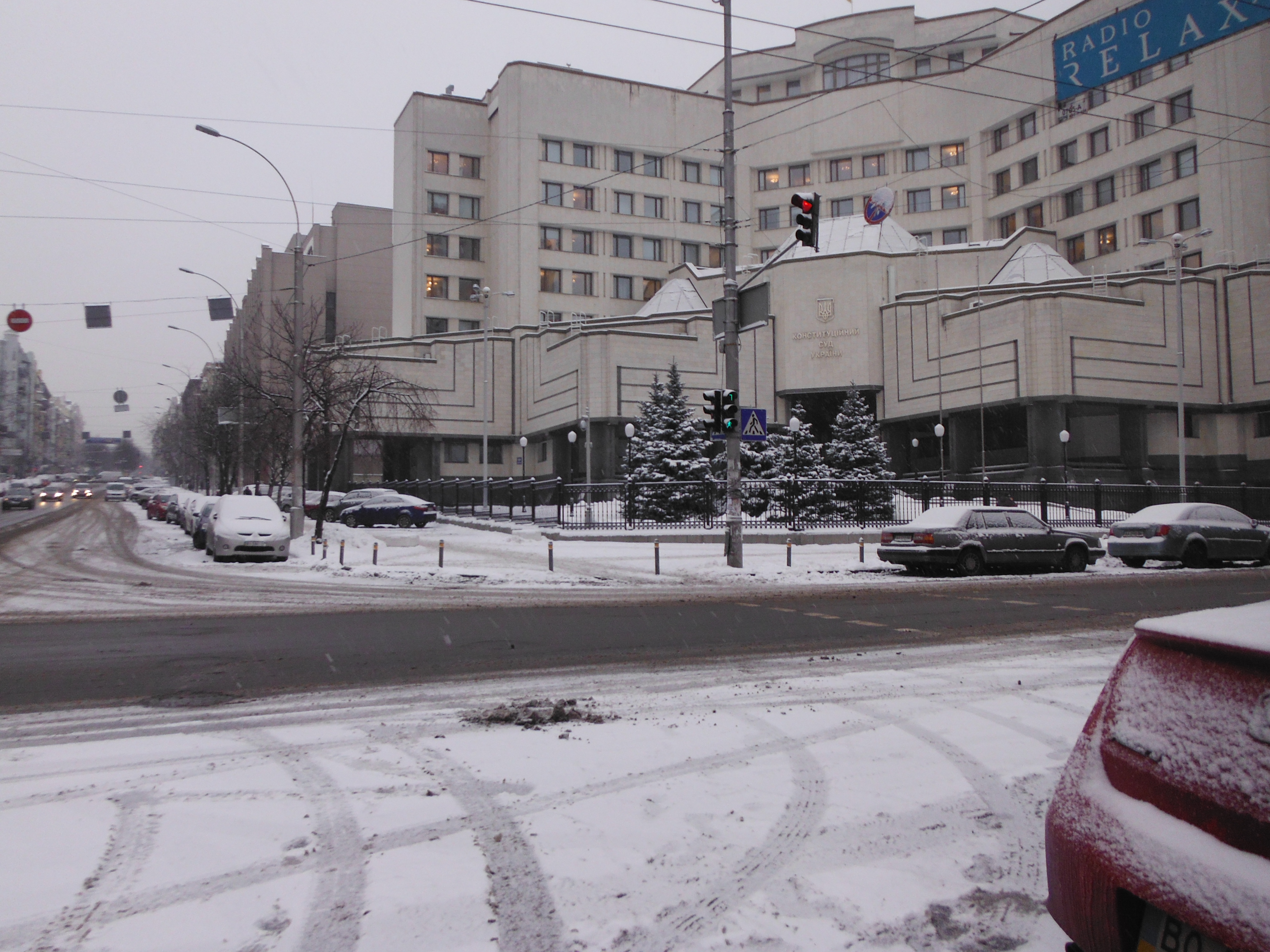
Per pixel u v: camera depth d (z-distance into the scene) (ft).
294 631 34.37
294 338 93.66
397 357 194.49
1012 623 36.83
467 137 221.46
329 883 11.62
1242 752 6.66
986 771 16.53
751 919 10.79
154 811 14.26
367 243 266.36
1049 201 201.36
